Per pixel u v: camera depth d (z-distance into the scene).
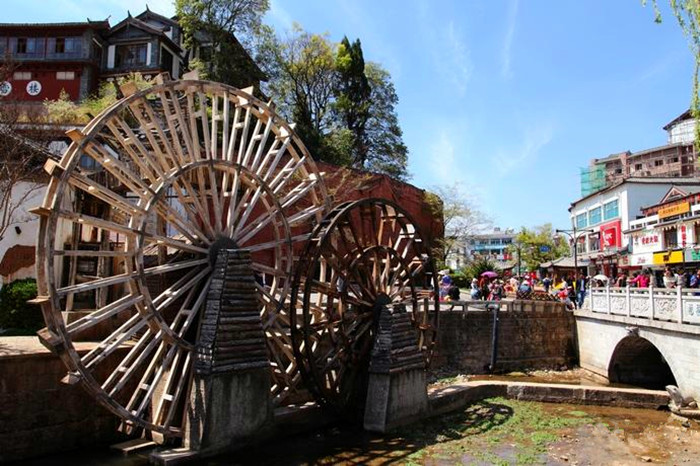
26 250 17.78
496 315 24.34
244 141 13.73
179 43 41.66
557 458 11.04
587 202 52.41
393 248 16.00
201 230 12.66
